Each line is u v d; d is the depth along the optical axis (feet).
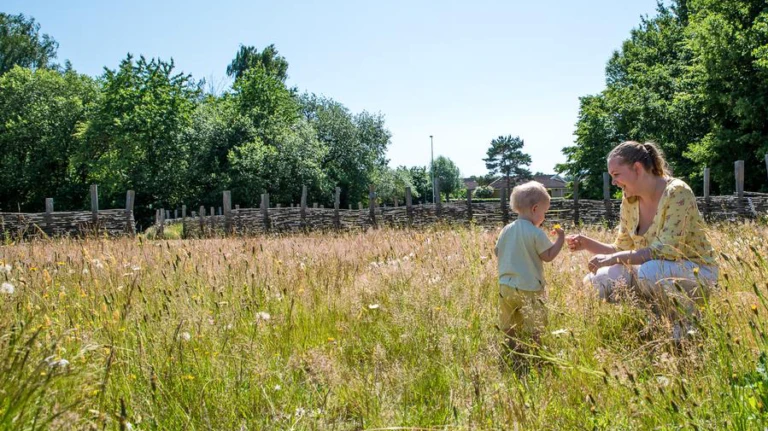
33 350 7.95
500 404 7.79
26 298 11.73
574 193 53.06
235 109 171.94
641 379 8.47
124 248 21.86
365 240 28.53
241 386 9.05
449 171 384.88
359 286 14.79
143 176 143.84
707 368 8.02
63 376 7.32
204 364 9.67
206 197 145.07
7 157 167.22
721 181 86.53
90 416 7.12
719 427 6.73
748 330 8.68
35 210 171.53
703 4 90.99
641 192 13.55
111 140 155.43
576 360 9.44
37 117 170.09
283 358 10.78
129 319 11.46
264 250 22.29
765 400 7.00
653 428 7.15
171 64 154.92
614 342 10.27
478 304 12.83
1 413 6.37
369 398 8.48
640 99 109.29
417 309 11.65
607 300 12.80
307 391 9.20
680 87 103.24
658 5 138.92
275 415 8.24
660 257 12.47
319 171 153.17
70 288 14.56
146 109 147.43
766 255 11.99
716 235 15.08
